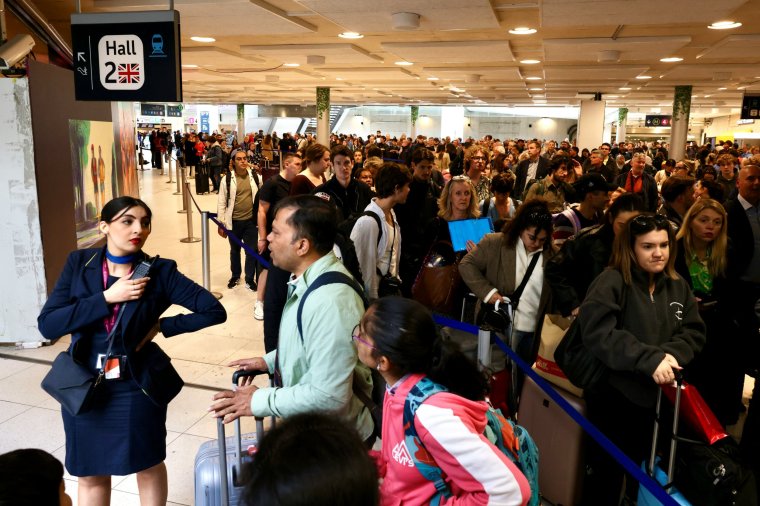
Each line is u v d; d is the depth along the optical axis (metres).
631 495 2.74
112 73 4.66
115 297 2.25
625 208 3.04
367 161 7.35
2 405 4.02
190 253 9.06
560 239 4.13
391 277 3.71
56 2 7.11
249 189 6.96
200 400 4.13
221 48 11.06
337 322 1.92
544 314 3.29
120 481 3.18
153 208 14.12
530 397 3.09
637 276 2.54
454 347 1.63
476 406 1.54
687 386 2.33
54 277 5.35
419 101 30.19
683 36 8.55
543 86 18.17
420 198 4.75
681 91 17.16
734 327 3.42
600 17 6.69
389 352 1.56
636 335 2.50
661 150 18.91
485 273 3.52
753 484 2.33
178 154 22.30
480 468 1.43
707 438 2.31
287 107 46.16
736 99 23.64
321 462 0.82
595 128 22.44
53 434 3.64
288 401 1.92
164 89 4.62
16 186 4.97
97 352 2.33
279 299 3.35
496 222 4.82
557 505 2.94
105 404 2.34
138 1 6.82
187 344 5.25
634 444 2.62
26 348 5.13
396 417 1.59
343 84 19.42
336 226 2.10
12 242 5.02
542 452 3.00
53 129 5.40
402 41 9.91
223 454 2.14
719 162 7.84
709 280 3.45
